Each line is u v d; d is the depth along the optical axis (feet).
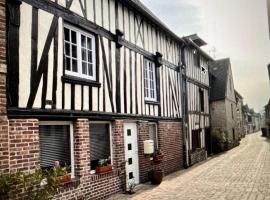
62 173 17.89
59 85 21.02
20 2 18.35
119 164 27.17
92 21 25.12
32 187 16.38
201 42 63.72
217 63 93.91
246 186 28.19
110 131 27.20
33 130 18.57
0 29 16.78
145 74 34.88
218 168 41.63
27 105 18.40
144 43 34.27
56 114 20.54
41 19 19.85
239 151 69.36
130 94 30.37
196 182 31.50
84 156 22.75
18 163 17.51
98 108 25.02
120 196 25.71
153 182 31.22
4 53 16.90
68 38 22.93
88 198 22.74
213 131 70.74
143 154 31.76
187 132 46.03
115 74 27.94
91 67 25.18
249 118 215.31
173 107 41.63
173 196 25.41
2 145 16.44
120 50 29.04
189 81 49.96
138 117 31.58
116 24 28.71
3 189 15.10
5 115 16.78
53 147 21.04
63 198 20.27
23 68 18.33
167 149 38.42
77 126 22.49
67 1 22.33
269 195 24.21
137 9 32.09
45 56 19.97
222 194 25.39
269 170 37.37
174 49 43.93
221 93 84.69
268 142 96.53
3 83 16.76
